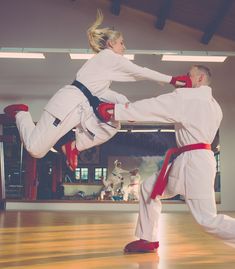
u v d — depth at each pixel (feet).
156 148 40.01
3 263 7.09
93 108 8.43
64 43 31.01
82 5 31.40
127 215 22.91
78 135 8.63
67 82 31.01
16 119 9.00
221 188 30.17
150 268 6.65
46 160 37.86
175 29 31.58
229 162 30.37
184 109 7.79
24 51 26.94
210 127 7.79
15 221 17.30
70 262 7.21
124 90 31.09
